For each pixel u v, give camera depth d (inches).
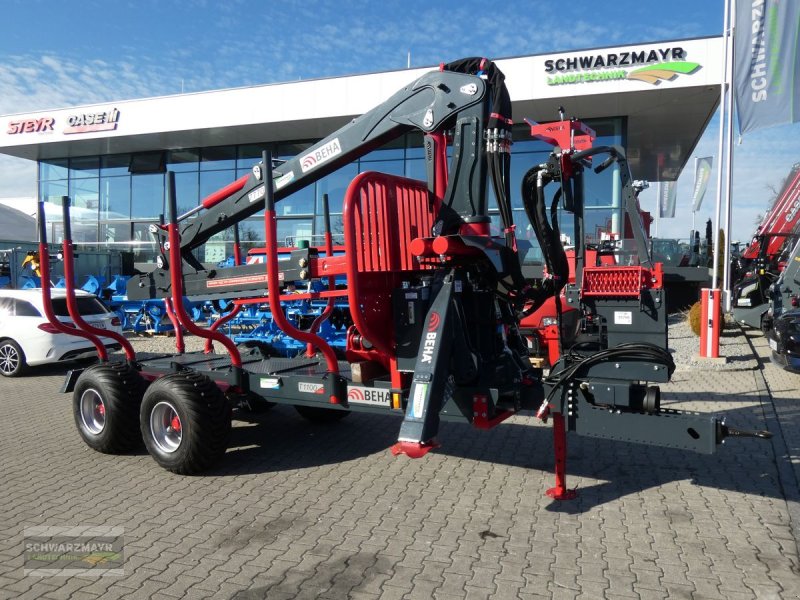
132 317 636.7
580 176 194.9
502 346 204.2
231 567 146.3
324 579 140.4
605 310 181.6
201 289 242.1
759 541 158.4
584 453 233.6
